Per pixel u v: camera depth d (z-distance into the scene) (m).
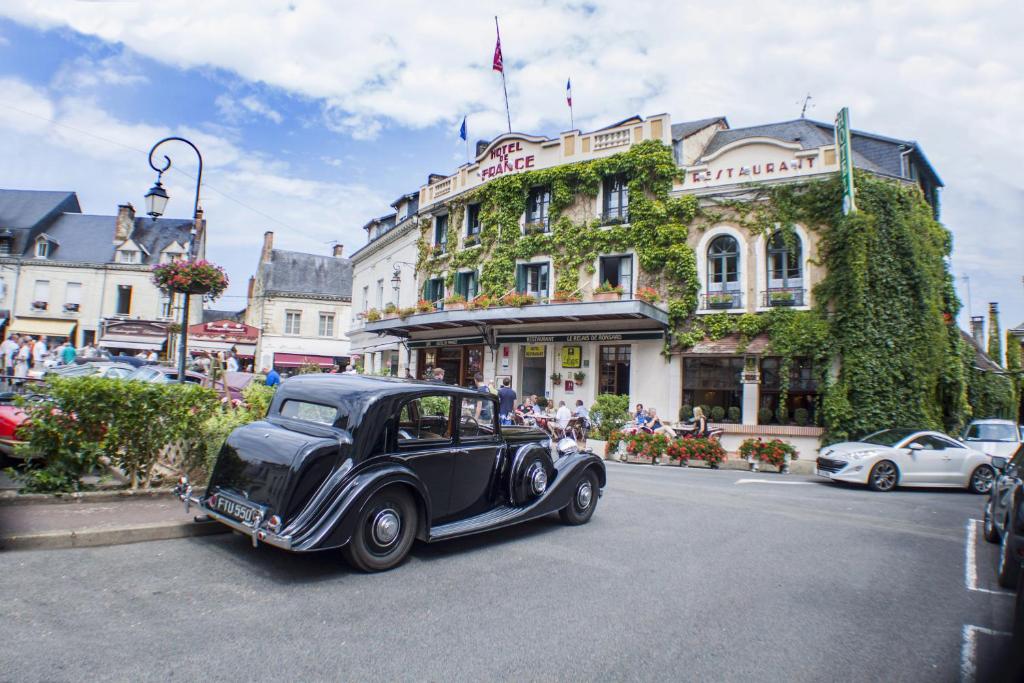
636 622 4.31
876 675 3.62
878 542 7.24
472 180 25.14
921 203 18.66
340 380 5.64
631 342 19.86
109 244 40.31
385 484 5.04
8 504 5.96
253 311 48.66
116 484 6.97
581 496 7.31
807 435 16.58
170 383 7.01
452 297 22.39
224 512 5.14
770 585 5.32
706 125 23.45
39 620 3.73
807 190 17.78
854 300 16.41
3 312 37.31
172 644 3.55
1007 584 5.57
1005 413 26.62
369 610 4.27
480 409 6.30
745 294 18.28
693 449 15.38
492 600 4.61
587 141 21.83
